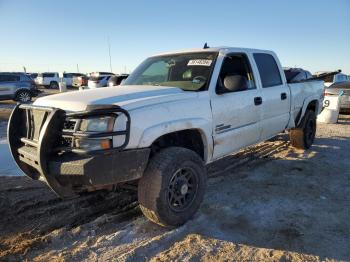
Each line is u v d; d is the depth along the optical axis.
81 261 3.27
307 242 3.61
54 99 3.89
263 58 5.81
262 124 5.49
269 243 3.59
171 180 3.74
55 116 3.36
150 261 3.30
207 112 4.31
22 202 4.57
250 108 5.11
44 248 3.49
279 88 6.00
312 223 4.01
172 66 5.03
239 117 4.89
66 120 3.47
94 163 3.24
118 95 3.87
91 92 4.13
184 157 3.83
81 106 3.58
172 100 3.96
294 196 4.80
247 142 5.24
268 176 5.66
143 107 3.66
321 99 7.91
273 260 3.30
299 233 3.78
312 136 7.58
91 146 3.33
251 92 5.19
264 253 3.41
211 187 5.16
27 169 3.94
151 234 3.76
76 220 4.11
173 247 3.53
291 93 6.35
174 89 4.28
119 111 3.38
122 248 3.49
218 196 4.80
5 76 20.55
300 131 7.16
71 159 3.32
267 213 4.27
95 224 3.96
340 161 6.59
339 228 3.90
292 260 3.30
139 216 4.19
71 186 3.53
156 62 5.35
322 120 11.66
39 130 3.62
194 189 4.02
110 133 3.32
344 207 4.46
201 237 3.69
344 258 3.34
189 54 5.11
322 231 3.83
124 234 3.72
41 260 3.28
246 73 5.30
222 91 4.61
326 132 9.75
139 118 3.55
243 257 3.35
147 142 3.58
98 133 3.28
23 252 3.40
